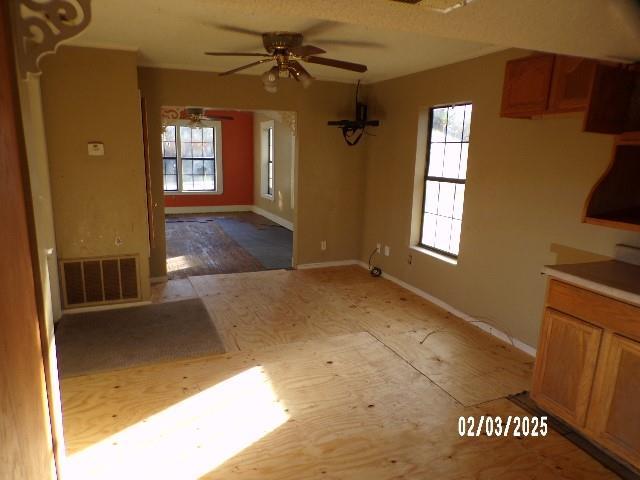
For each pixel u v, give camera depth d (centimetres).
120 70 394
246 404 278
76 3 119
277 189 920
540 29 166
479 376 317
